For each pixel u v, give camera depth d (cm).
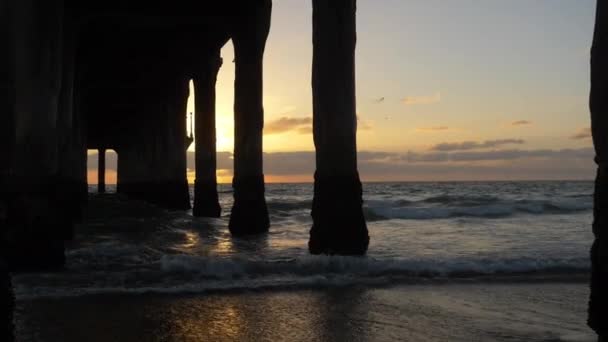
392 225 2298
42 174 1074
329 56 1208
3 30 751
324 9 1212
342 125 1206
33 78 1096
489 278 951
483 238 1720
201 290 837
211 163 2509
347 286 877
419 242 1598
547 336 610
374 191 7044
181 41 2461
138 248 1374
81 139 3072
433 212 2878
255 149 1800
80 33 2347
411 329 638
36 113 1091
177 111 3094
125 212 2781
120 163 5309
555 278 955
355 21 1228
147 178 3547
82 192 2839
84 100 3450
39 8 1113
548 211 3070
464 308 739
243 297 798
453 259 1151
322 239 1211
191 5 1908
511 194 5431
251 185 1794
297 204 3472
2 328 372
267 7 1794
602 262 393
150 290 833
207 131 2503
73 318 677
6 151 714
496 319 684
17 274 967
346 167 1209
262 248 1447
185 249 1411
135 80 3050
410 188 8269
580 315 706
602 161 394
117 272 976
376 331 629
